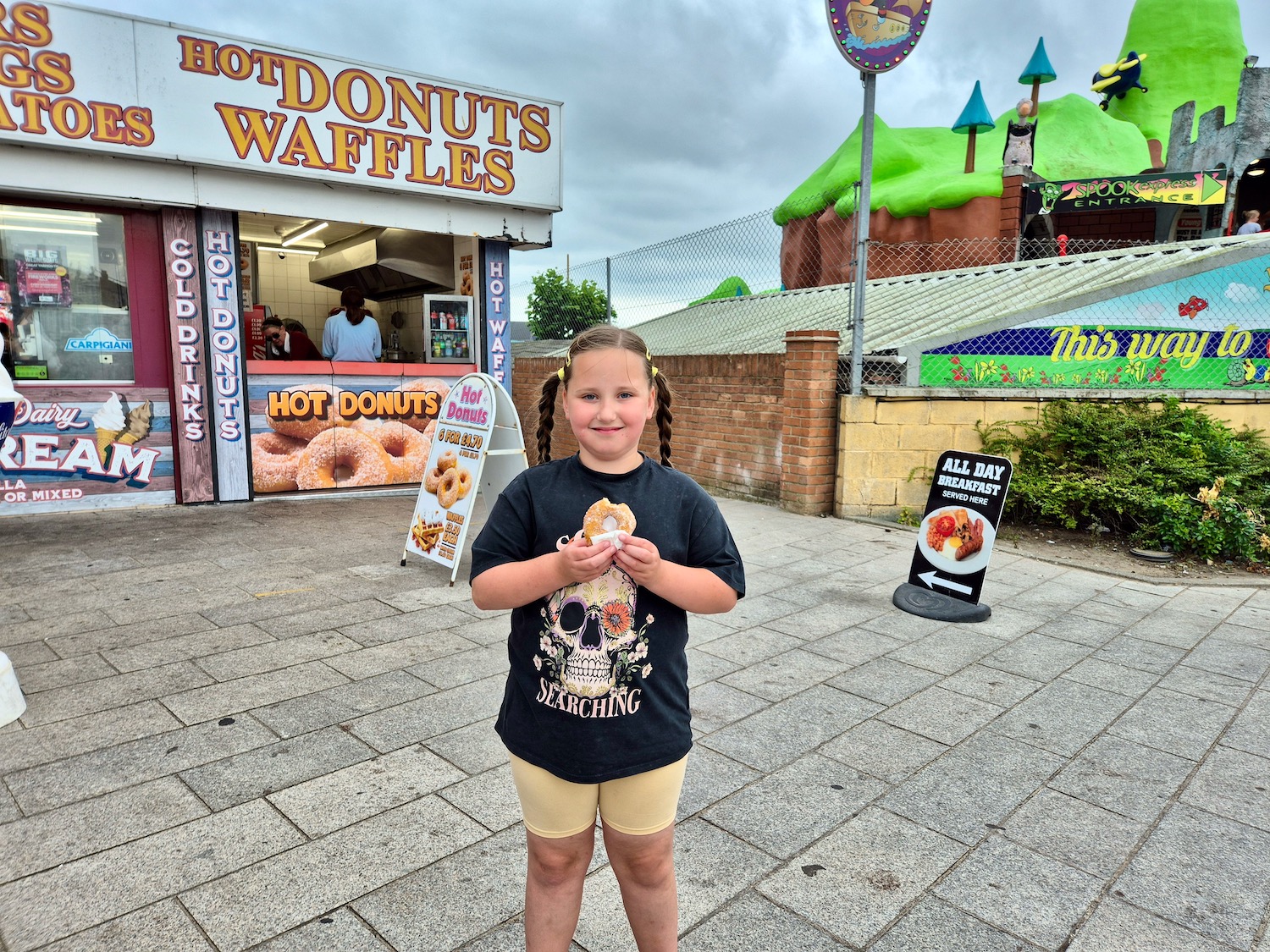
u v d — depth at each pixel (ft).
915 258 48.83
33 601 15.07
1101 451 22.52
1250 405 25.13
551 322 44.88
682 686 5.24
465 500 16.76
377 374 26.61
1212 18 76.28
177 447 23.94
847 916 7.00
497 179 27.17
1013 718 11.02
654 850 5.30
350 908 6.95
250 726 10.28
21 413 21.89
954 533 15.93
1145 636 14.43
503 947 6.53
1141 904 7.23
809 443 24.27
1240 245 24.85
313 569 17.65
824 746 10.14
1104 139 61.77
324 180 24.20
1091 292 23.93
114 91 20.92
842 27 21.25
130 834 7.95
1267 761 9.90
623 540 4.51
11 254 21.72
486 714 10.73
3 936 6.52
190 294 23.45
